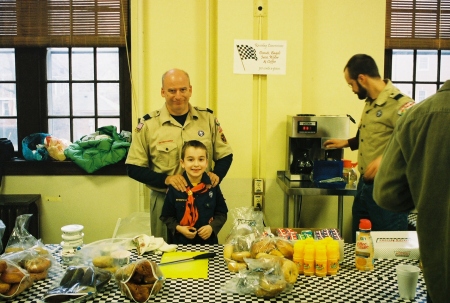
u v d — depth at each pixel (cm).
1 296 148
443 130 117
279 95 348
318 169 309
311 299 150
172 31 354
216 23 348
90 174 361
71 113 376
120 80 371
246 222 214
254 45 343
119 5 358
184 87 270
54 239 367
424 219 121
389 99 284
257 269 156
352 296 152
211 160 297
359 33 359
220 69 345
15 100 374
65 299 147
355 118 365
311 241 175
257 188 354
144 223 337
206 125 287
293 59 346
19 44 358
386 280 167
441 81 380
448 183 117
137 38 351
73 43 359
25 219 196
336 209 364
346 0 355
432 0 363
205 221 240
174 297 152
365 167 298
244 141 352
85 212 366
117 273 157
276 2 341
